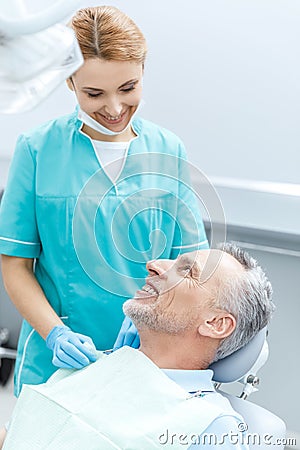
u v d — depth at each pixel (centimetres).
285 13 266
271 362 275
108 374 170
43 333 192
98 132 194
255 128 279
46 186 195
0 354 298
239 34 272
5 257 199
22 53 121
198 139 286
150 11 279
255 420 175
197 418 156
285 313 271
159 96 286
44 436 163
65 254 196
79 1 116
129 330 183
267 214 272
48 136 197
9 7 118
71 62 127
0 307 300
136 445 156
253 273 170
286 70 270
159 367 173
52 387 172
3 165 298
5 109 125
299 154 275
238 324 167
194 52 278
